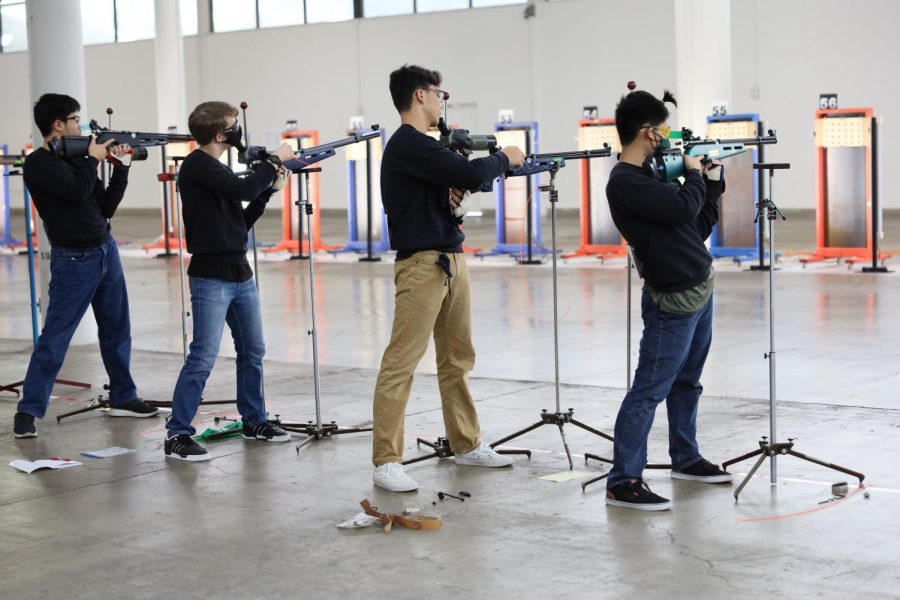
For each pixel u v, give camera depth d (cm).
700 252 439
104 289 642
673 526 424
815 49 2195
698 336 464
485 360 831
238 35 2786
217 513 461
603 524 430
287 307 1191
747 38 2256
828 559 382
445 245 487
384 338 962
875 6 2131
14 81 3077
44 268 930
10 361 885
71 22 903
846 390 681
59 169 586
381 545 414
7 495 498
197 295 554
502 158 483
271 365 823
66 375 801
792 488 468
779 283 1265
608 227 1616
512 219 1677
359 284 1396
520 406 656
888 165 2152
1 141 3127
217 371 807
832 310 1039
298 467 532
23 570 398
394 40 2606
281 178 557
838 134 1417
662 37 2331
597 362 809
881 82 2141
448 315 505
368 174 1753
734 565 379
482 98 2536
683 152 444
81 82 915
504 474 510
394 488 485
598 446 556
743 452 530
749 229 1494
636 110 435
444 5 2555
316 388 590
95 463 552
